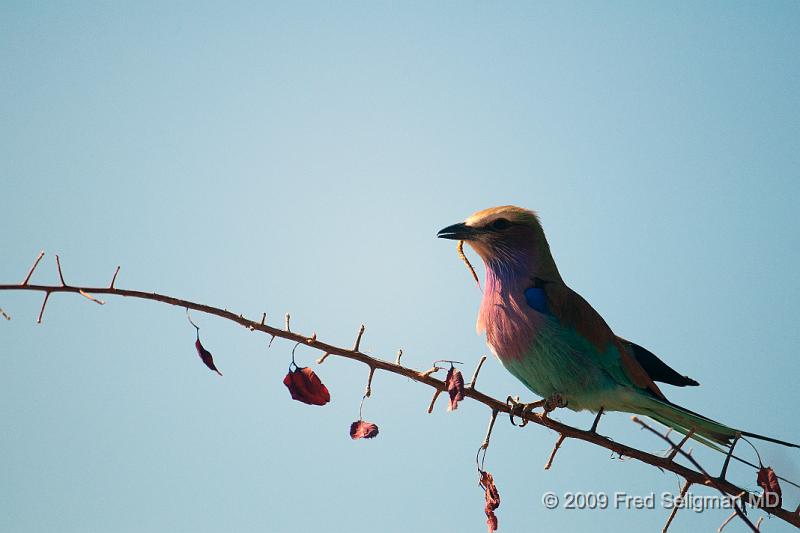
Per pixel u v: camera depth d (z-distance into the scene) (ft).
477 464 25.84
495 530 25.13
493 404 26.09
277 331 23.76
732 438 32.53
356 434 23.94
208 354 22.94
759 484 25.21
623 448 28.07
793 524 24.59
